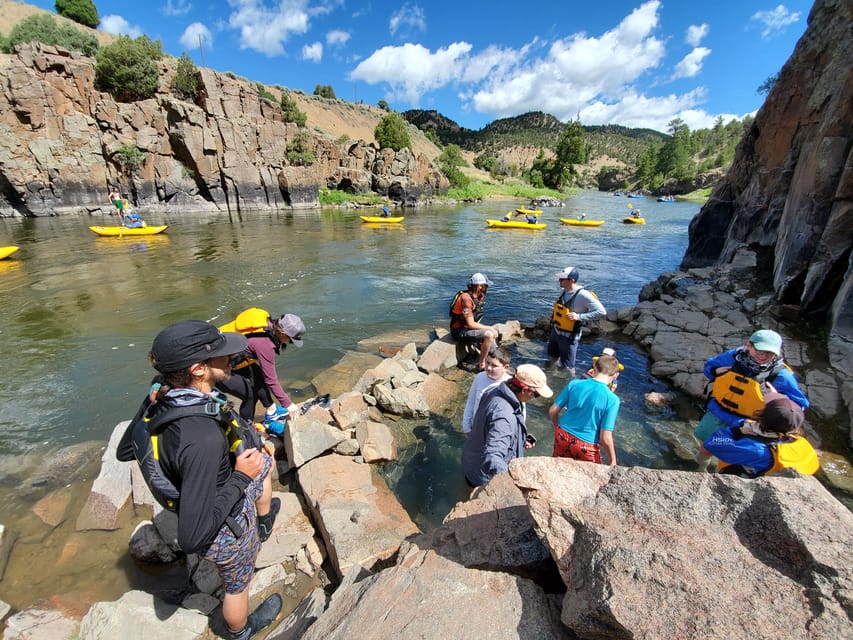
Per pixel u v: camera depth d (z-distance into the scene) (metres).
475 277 6.52
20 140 25.22
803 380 5.45
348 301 9.83
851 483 3.89
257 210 33.59
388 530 3.03
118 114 28.02
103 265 12.87
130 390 5.50
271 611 2.57
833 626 1.20
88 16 52.91
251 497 2.36
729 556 1.46
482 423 3.16
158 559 2.89
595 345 7.39
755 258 10.17
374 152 45.91
